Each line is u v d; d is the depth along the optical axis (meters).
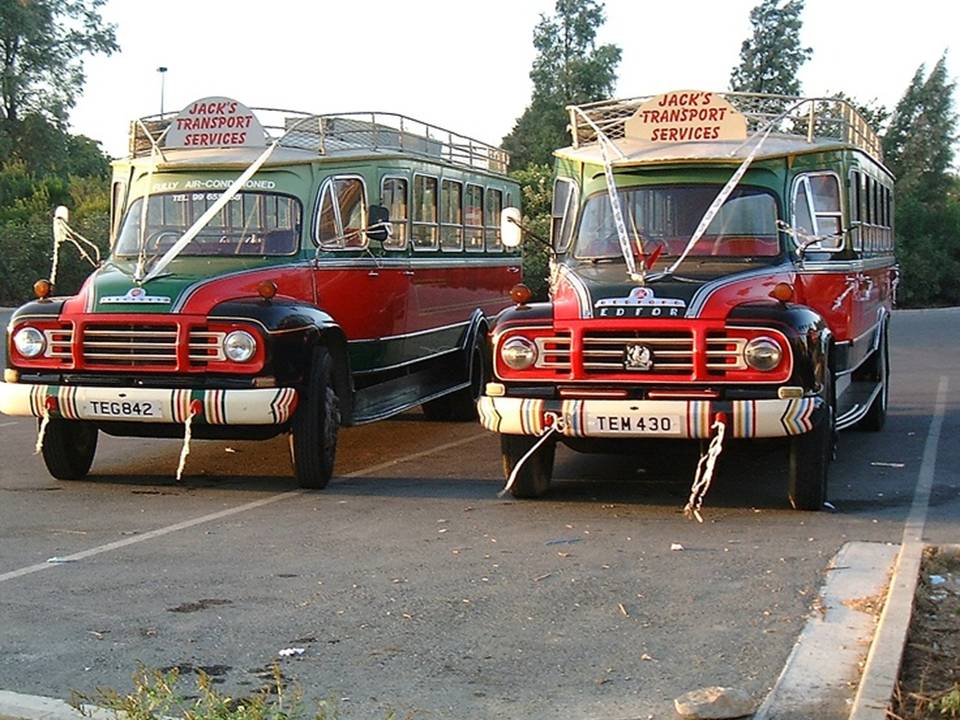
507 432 9.20
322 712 5.05
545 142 51.12
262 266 10.95
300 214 11.43
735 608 6.84
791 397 8.79
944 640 6.18
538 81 53.78
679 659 6.04
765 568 7.66
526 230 10.88
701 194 10.52
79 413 9.80
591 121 10.95
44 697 5.55
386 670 5.91
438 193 14.29
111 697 5.16
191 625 6.59
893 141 53.94
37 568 7.77
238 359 9.66
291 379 9.81
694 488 9.02
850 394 12.85
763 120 11.53
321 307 11.38
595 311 9.08
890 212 15.84
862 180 12.40
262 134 11.67
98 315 9.85
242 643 6.30
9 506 9.70
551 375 9.14
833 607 6.76
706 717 5.24
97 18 53.81
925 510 9.52
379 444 13.27
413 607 6.90
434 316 14.06
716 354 8.87
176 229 11.42
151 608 6.90
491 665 5.98
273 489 10.43
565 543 8.38
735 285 9.42
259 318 9.74
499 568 7.72
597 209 10.69
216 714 4.75
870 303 13.04
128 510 9.55
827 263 10.86
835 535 8.59
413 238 13.45
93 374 9.91
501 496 10.09
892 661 5.67
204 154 11.67
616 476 10.98
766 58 55.16
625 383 8.98
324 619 6.70
